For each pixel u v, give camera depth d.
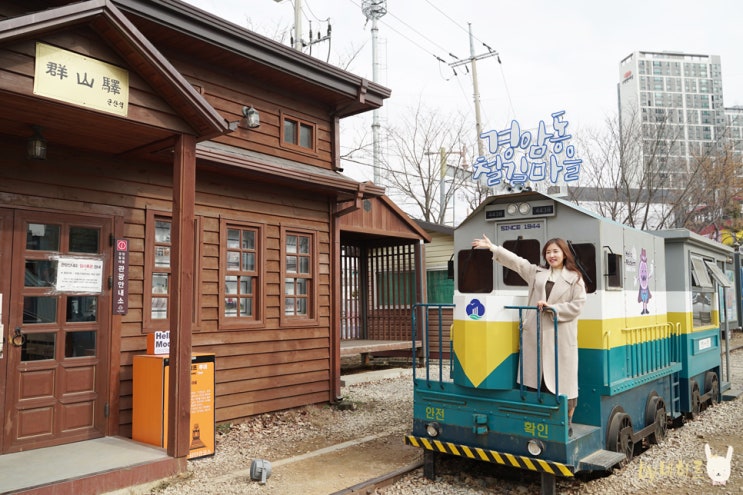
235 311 8.20
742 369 14.25
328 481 5.75
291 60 8.53
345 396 10.52
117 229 6.68
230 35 7.71
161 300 7.27
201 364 6.62
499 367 5.40
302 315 9.19
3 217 5.77
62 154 6.27
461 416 5.66
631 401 6.58
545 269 5.57
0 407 5.59
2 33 4.34
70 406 6.12
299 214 9.16
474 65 22.95
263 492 5.41
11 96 4.62
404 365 15.02
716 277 9.88
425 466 5.94
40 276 6.00
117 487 5.14
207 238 7.80
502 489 5.63
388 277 15.23
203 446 6.58
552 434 5.09
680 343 8.48
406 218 13.91
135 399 6.37
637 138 21.44
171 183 7.33
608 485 5.69
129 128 5.60
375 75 21.80
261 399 8.35
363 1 21.83
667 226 22.80
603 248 5.88
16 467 5.19
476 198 26.30
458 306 5.64
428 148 27.97
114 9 4.89
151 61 5.21
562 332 5.34
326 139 9.91
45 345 6.00
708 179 23.39
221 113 8.24
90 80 5.02
